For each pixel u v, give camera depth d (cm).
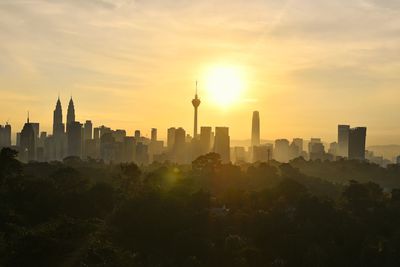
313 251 12800
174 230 13738
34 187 15588
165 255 12562
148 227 13750
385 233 14388
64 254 11081
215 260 12306
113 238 12900
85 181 17500
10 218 13212
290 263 12850
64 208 14938
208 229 13788
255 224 14150
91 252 11256
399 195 17625
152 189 15662
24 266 10556
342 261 12900
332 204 15675
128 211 14225
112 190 16412
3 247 11038
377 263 12650
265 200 16288
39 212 14388
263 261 12594
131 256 11862
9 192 15175
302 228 13912
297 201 15488
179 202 14900
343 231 13862
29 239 11288
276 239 13500
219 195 17512
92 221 13838
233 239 12800
